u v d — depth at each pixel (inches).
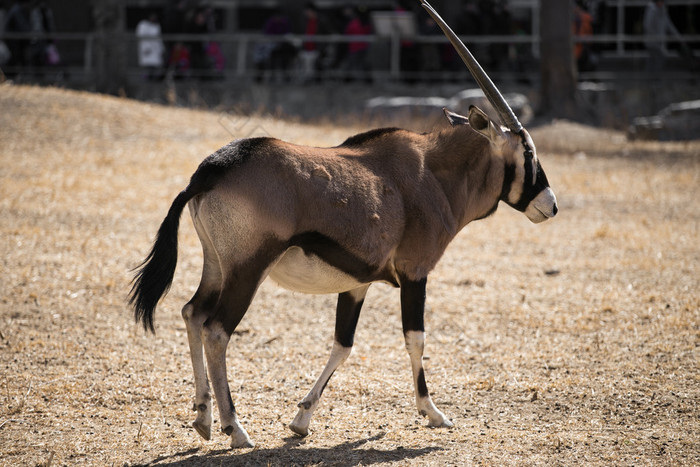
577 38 1806.1
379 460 402.0
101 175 1056.2
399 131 460.4
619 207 1064.2
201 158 1176.2
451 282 747.4
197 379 413.7
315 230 406.6
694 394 490.6
